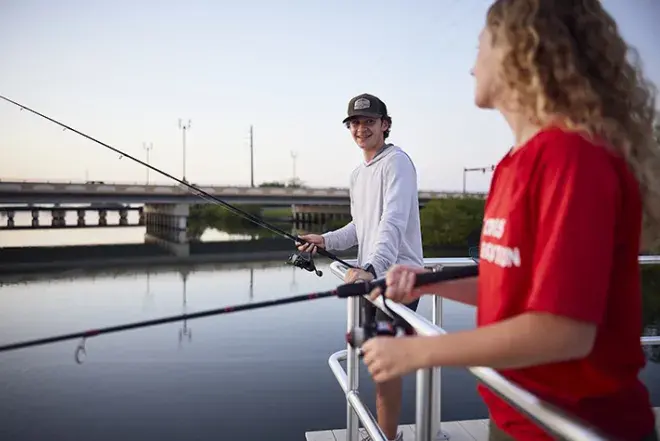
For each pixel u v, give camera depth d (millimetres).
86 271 23094
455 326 7406
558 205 808
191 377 8266
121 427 6367
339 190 39531
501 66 984
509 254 912
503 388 895
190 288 18312
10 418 6668
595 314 754
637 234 882
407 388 5688
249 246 33469
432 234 27047
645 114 961
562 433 746
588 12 941
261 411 6734
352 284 1467
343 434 2701
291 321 12359
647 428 939
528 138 996
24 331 12109
